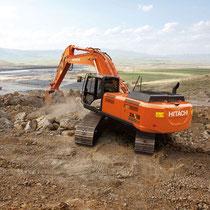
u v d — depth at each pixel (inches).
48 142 522.0
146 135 483.5
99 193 372.8
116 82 539.2
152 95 462.3
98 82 543.8
